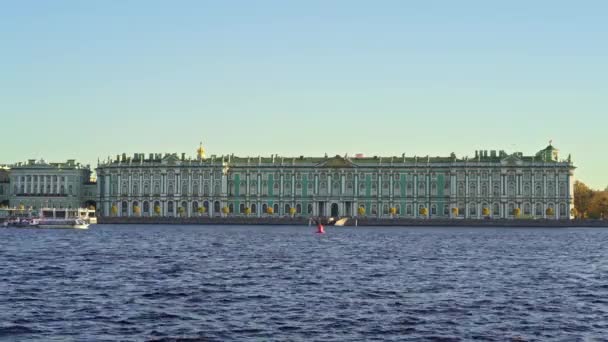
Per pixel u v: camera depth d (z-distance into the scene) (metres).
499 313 52.56
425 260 94.31
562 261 94.69
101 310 52.34
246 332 45.91
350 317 50.53
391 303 56.38
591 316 51.72
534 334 46.03
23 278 69.69
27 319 49.09
